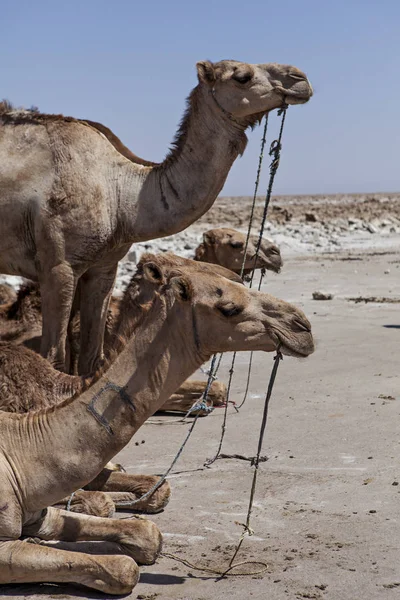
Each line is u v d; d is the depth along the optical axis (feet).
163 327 16.08
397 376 34.63
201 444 26.53
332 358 38.91
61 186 26.53
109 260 28.27
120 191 26.99
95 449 16.17
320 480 22.81
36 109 27.78
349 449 25.26
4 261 27.99
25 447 16.40
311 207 237.45
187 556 18.26
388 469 23.35
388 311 52.49
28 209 26.78
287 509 20.85
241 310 15.90
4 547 15.99
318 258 91.45
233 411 30.48
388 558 17.71
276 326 15.94
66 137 26.91
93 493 19.76
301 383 34.19
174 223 26.81
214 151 26.30
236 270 35.55
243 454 25.26
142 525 17.52
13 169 26.78
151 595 16.29
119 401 16.05
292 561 17.74
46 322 27.17
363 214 185.47
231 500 21.61
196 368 16.33
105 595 16.31
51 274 26.81
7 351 20.94
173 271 16.42
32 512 16.70
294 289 63.98
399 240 117.29
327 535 19.10
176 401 30.53
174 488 22.67
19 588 16.74
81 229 26.61
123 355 16.21
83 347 28.81
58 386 20.71
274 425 28.22
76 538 17.51
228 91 25.73
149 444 26.78
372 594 16.06
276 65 25.71
